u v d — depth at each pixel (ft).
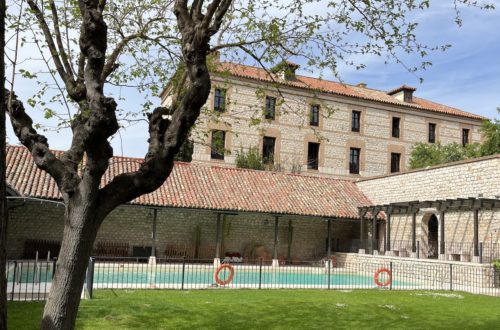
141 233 79.92
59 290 15.70
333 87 124.26
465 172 71.72
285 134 114.01
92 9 16.56
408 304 41.65
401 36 25.38
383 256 74.33
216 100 103.14
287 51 27.66
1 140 12.04
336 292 48.06
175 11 18.62
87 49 16.56
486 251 65.92
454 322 33.86
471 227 69.31
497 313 37.91
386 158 125.39
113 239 78.18
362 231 84.43
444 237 71.05
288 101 113.50
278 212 78.38
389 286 57.06
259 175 90.43
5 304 11.98
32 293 37.04
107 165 16.39
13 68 17.30
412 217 75.56
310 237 91.25
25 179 68.54
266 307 37.68
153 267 68.80
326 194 90.27
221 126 104.47
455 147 122.42
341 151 120.16
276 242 79.15
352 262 82.23
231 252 84.33
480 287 56.95
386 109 126.93
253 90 107.65
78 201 16.17
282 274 69.00
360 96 122.93
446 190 75.05
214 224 84.84
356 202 90.27
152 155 16.65
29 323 28.50
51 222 74.18
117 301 36.88
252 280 58.95
